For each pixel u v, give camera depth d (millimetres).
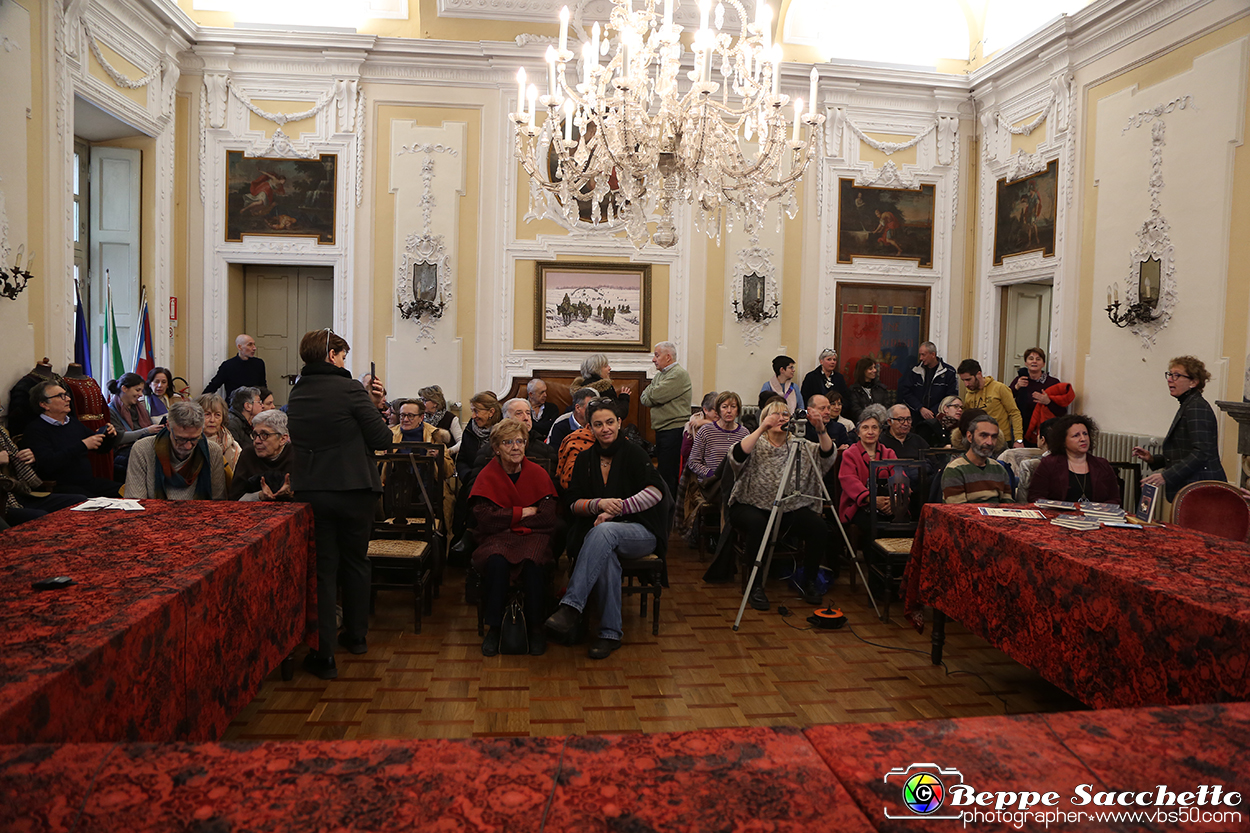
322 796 1287
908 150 9773
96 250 8250
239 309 9414
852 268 9750
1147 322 7102
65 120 6699
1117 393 7469
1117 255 7492
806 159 5094
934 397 8977
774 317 9664
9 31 6023
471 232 9305
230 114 8938
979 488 4812
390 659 4121
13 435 6008
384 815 1240
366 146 9109
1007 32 9117
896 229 9805
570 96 5266
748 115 5215
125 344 8305
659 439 7539
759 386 9688
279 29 8672
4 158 6004
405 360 9258
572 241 9406
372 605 4863
